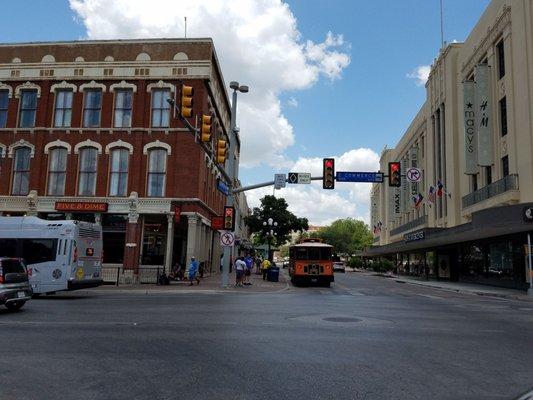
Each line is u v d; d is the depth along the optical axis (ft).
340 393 19.54
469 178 124.57
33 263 63.52
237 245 179.32
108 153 101.55
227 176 83.97
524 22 93.30
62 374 22.07
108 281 93.25
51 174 103.14
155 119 102.32
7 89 105.91
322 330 35.47
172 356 25.98
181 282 94.22
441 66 148.87
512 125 98.73
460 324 40.68
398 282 139.74
